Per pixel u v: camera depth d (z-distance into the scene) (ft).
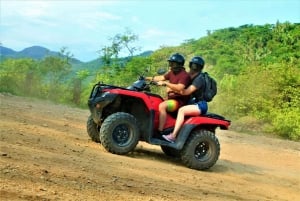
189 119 30.19
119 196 18.86
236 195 24.49
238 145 48.49
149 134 30.04
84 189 18.70
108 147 29.12
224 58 276.82
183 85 30.17
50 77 112.47
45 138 29.27
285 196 26.71
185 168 29.89
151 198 19.70
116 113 29.55
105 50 115.34
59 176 19.77
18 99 66.33
